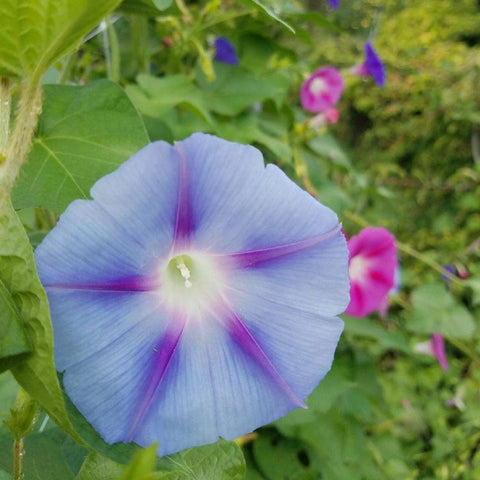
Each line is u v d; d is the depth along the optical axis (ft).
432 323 1.16
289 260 0.31
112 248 0.27
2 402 0.43
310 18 0.81
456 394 1.50
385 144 2.08
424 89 1.98
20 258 0.24
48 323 0.23
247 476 0.87
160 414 0.29
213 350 0.31
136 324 0.29
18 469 0.30
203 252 0.31
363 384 0.98
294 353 0.31
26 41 0.24
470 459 1.48
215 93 0.75
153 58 0.84
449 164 1.93
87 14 0.24
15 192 0.32
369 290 0.76
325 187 0.96
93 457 0.30
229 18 0.77
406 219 1.91
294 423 0.84
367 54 1.12
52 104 0.35
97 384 0.28
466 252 1.65
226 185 0.29
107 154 0.34
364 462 1.05
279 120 0.85
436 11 2.21
